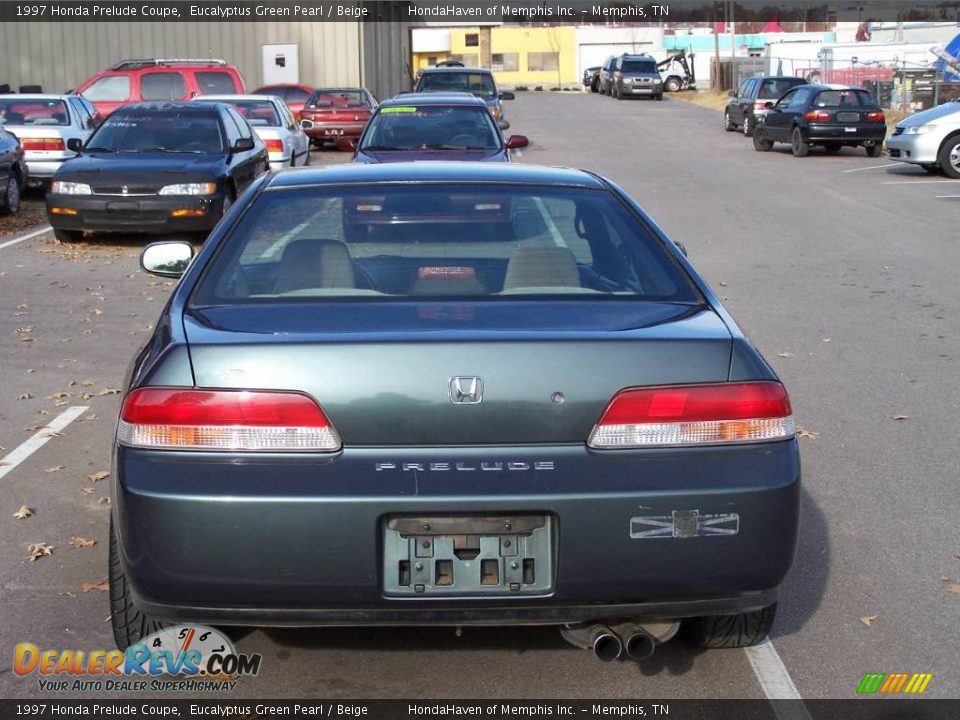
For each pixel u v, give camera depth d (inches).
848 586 173.6
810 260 482.6
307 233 157.2
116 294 408.5
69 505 207.8
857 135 960.9
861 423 258.5
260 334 128.8
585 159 951.6
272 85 1195.9
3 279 437.4
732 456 125.7
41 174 701.9
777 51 2143.2
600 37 2516.0
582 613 125.6
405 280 149.4
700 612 128.0
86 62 1390.3
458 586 123.6
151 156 531.5
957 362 312.7
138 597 126.5
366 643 153.0
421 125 519.2
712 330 132.6
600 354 125.1
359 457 122.4
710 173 845.8
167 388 124.6
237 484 121.4
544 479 122.1
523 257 154.8
